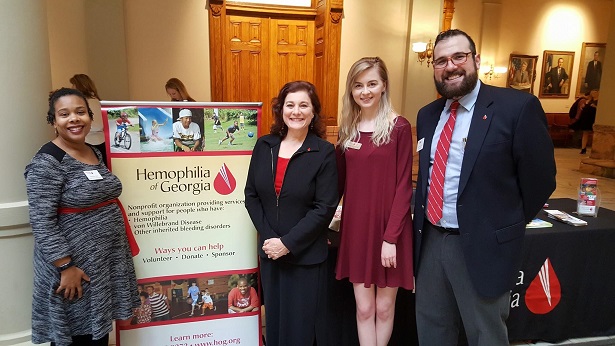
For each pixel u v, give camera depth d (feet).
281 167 5.83
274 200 5.82
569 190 20.44
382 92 5.85
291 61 21.09
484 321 5.48
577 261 7.68
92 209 5.40
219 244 6.61
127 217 6.18
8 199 6.91
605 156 24.84
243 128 6.49
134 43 18.06
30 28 6.86
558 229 7.61
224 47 19.58
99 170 5.51
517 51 33.81
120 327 6.31
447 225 5.54
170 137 6.23
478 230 5.18
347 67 21.59
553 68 35.29
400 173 5.83
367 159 5.85
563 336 7.89
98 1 16.56
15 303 7.15
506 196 5.19
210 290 6.64
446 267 5.63
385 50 22.12
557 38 34.81
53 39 14.33
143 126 6.11
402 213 5.74
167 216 6.36
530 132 4.93
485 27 31.68
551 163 5.11
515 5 32.83
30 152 7.02
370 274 5.93
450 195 5.41
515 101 5.01
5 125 6.74
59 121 5.18
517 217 5.25
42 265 5.24
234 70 20.26
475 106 5.21
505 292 5.31
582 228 7.70
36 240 5.09
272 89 21.01
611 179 23.30
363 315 6.28
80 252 5.27
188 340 6.63
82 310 5.38
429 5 21.97
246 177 6.59
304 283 5.81
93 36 16.66
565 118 36.52
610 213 8.86
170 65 18.78
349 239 6.09
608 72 24.48
